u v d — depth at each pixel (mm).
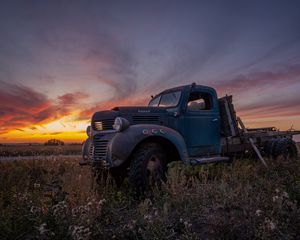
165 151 5062
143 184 4227
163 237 2502
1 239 2467
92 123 5230
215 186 4004
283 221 2709
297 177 4562
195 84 5809
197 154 5676
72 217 2648
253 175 4941
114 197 4180
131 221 2941
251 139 6605
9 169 6496
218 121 6191
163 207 3412
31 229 2604
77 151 18469
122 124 4434
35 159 8492
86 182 4336
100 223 2861
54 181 3707
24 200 3000
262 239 2379
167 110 5527
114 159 4301
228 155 6777
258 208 3012
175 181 4117
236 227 2652
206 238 2633
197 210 3344
